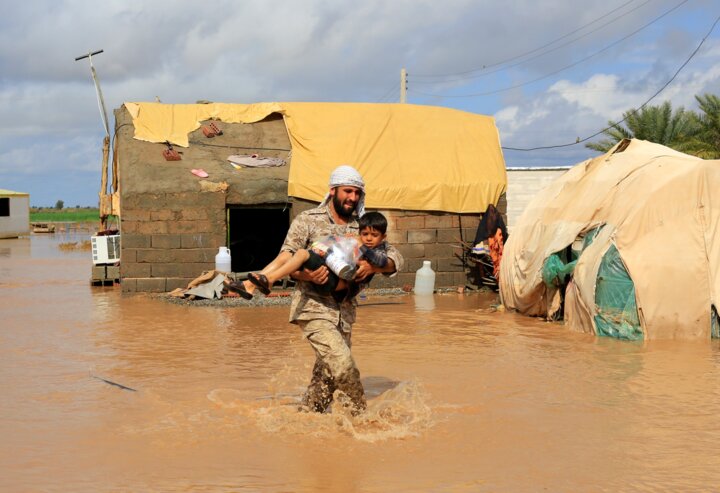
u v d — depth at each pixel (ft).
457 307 51.80
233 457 18.74
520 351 33.99
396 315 47.26
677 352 33.73
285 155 61.93
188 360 31.63
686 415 22.84
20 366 30.35
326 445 19.66
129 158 59.62
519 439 20.31
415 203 62.23
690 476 17.53
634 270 37.93
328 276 20.51
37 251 127.13
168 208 59.31
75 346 35.22
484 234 61.46
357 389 21.39
